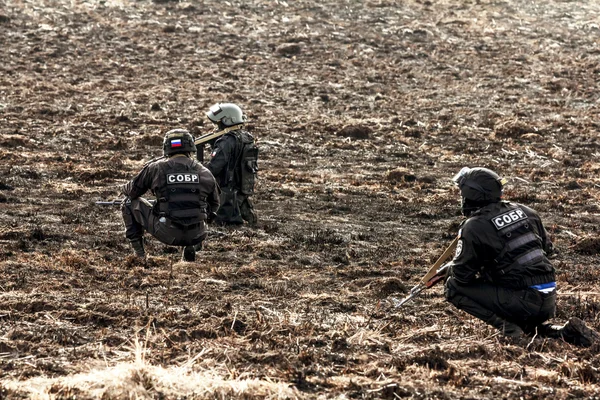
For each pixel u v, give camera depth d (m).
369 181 38.84
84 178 35.97
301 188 36.53
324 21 81.50
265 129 49.59
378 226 30.81
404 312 20.12
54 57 66.56
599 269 25.50
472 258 17.06
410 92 63.28
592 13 90.12
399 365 15.76
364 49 74.06
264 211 32.16
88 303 19.30
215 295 20.83
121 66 65.25
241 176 29.02
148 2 83.56
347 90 62.56
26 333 16.88
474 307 17.58
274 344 16.83
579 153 47.91
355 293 21.94
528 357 16.55
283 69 67.50
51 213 29.97
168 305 19.64
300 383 14.61
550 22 86.38
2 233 26.33
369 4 87.94
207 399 13.52
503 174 41.97
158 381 13.94
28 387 13.69
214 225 28.72
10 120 48.22
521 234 17.14
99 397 13.23
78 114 50.88
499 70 70.44
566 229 31.03
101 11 80.00
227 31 76.75
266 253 26.02
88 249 25.45
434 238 29.39
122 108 53.22
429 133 51.53
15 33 71.69
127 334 17.34
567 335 17.58
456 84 66.00
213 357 15.88
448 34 80.44
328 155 44.75
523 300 17.16
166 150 21.88
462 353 16.73
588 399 14.30
